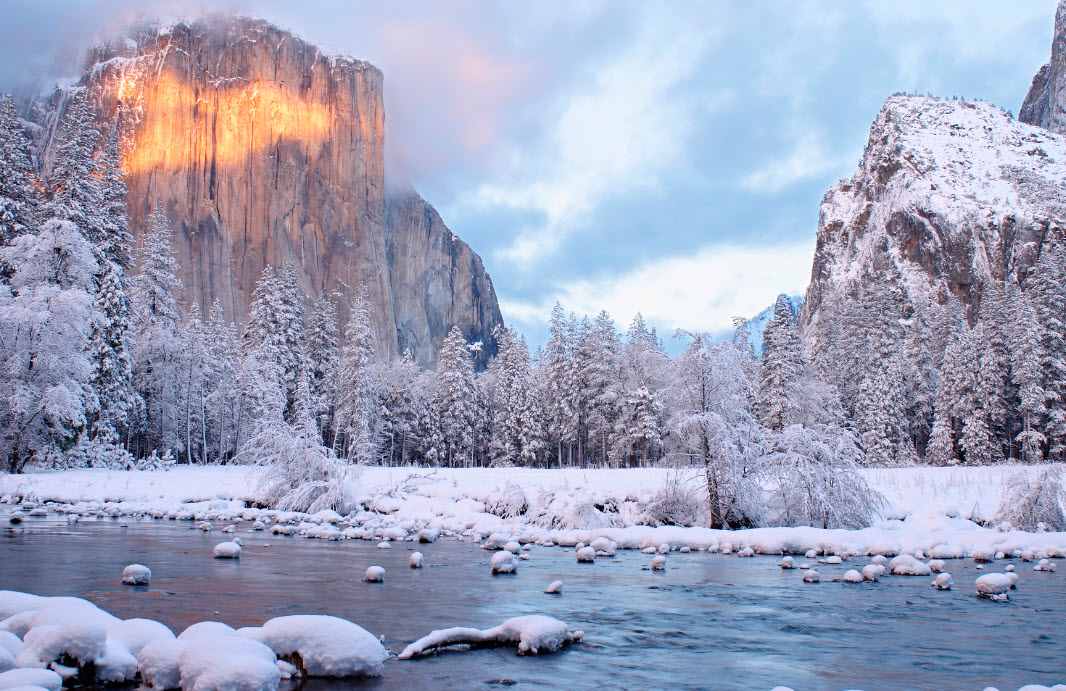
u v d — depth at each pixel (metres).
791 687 7.58
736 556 19.09
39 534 19.61
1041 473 24.86
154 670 6.62
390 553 17.69
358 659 7.41
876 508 23.77
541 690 7.14
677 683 7.59
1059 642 9.80
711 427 23.77
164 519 24.88
